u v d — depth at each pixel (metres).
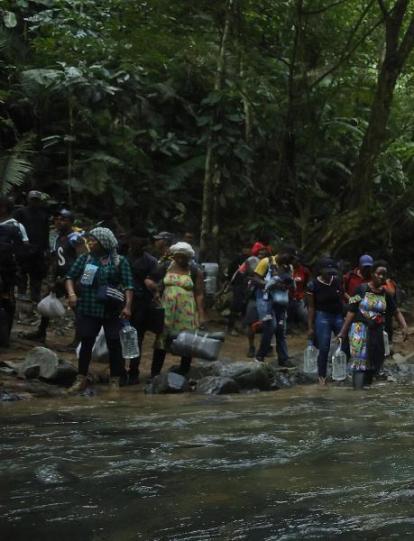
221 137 16.59
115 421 5.71
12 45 16.09
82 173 15.80
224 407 6.64
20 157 14.75
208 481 3.68
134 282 8.56
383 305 8.49
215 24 16.52
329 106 18.39
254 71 17.11
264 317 10.20
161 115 18.31
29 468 3.98
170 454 4.36
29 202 10.72
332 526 2.90
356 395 7.75
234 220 18.42
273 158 19.06
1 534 2.84
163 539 2.77
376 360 8.47
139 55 15.59
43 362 8.06
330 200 19.75
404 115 19.00
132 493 3.45
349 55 16.44
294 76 17.50
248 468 3.96
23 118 16.23
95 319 7.82
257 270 10.36
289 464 4.06
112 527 2.92
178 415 6.05
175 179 17.28
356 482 3.62
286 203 19.08
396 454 4.32
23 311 11.60
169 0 15.43
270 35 17.58
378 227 16.80
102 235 7.82
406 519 2.99
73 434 5.09
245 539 2.76
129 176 16.86
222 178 17.56
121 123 17.03
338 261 14.70
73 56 15.63
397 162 19.73
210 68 17.19
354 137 20.56
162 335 8.67
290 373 9.42
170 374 8.09
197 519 3.02
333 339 10.80
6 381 7.70
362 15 16.20
